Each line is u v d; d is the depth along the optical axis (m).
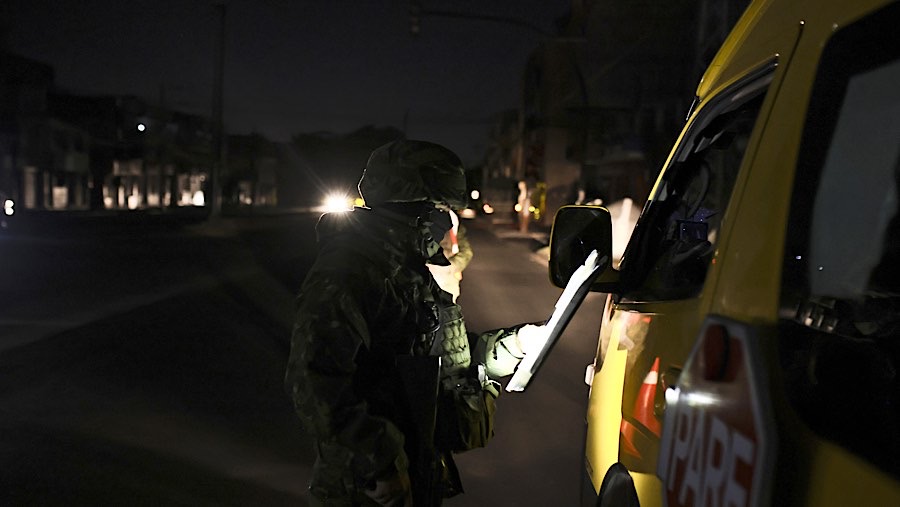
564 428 6.29
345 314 2.00
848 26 1.40
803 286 1.54
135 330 9.88
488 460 5.52
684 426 1.60
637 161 34.97
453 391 2.29
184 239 28.50
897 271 1.70
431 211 2.22
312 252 23.80
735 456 1.35
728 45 2.44
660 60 38.19
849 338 1.69
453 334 2.34
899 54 1.43
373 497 2.06
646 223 2.79
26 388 7.04
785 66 1.63
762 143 1.63
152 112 69.44
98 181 63.00
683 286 2.16
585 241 2.51
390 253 2.13
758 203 1.58
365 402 2.00
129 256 20.45
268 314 11.42
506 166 80.94
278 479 5.00
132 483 4.88
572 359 8.91
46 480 4.89
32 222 36.09
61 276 15.53
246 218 51.53
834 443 1.21
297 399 2.00
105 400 6.71
